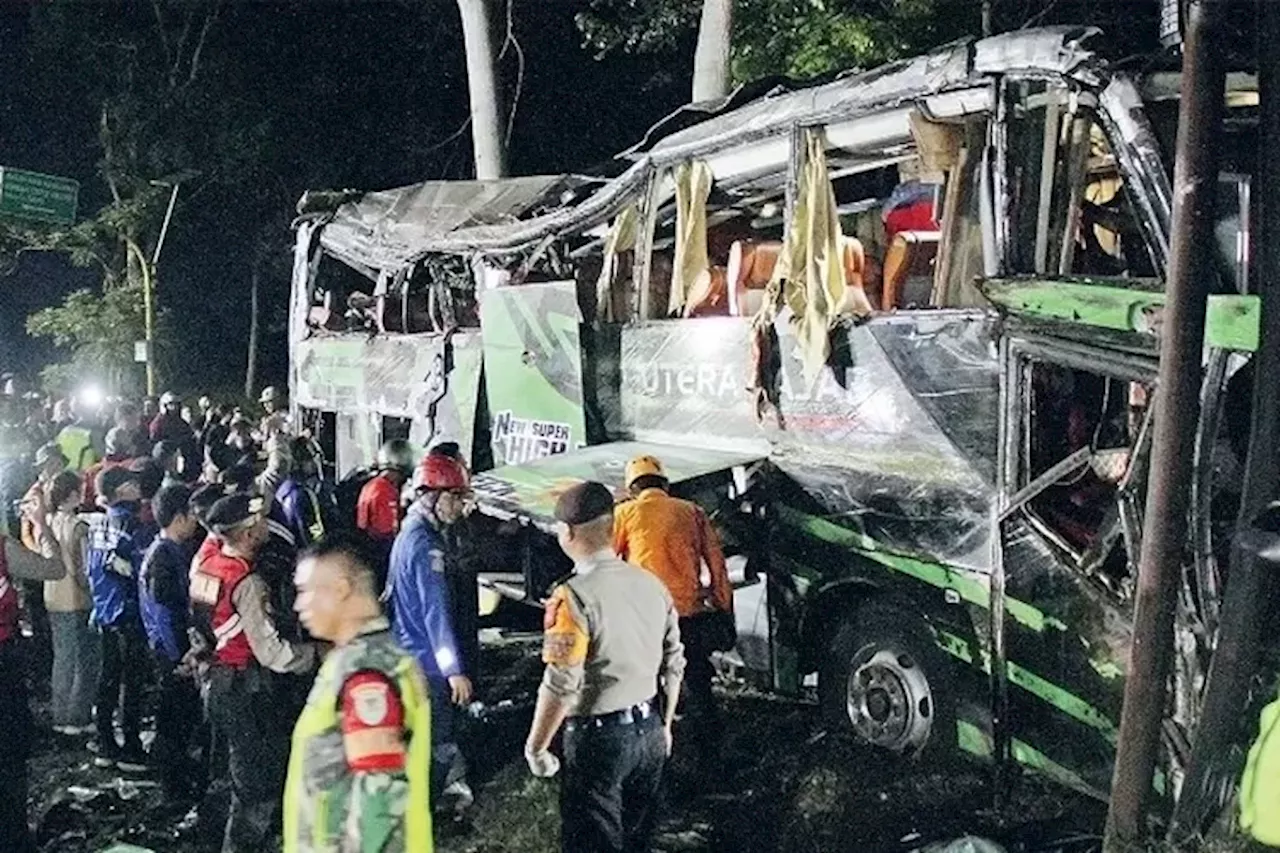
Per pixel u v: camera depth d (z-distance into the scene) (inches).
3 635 251.0
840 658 292.7
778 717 326.6
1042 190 250.7
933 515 263.0
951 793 259.1
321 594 159.0
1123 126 232.4
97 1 1146.7
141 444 530.0
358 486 472.4
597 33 631.2
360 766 149.3
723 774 290.2
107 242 1229.1
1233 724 208.2
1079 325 233.8
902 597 271.6
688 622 274.8
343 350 564.7
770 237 398.3
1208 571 217.2
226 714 252.4
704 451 330.6
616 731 200.1
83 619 349.7
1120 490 229.1
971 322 253.3
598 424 378.6
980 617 253.9
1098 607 234.5
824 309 290.0
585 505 201.9
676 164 359.6
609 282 389.1
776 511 305.3
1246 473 209.2
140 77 1151.0
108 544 319.6
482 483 334.6
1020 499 245.0
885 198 347.3
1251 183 218.1
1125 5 533.3
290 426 589.6
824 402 289.9
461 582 288.8
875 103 283.9
